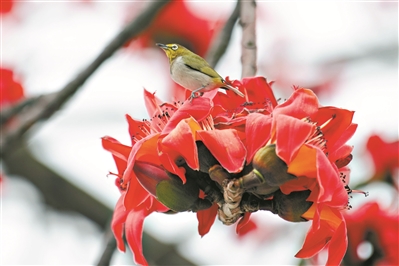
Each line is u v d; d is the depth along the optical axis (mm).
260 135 4305
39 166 10781
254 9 6312
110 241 6207
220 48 7414
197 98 4520
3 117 7629
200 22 10172
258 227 9250
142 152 4598
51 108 7398
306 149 4188
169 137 4285
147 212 4879
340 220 4492
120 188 5047
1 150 7348
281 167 4270
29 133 7957
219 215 4609
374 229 7000
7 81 9906
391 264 6930
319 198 3965
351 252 6992
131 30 7562
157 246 9578
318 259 7137
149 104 4996
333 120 4633
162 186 4559
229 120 4516
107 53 7512
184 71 6410
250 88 4984
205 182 4605
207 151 4469
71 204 10719
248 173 4418
